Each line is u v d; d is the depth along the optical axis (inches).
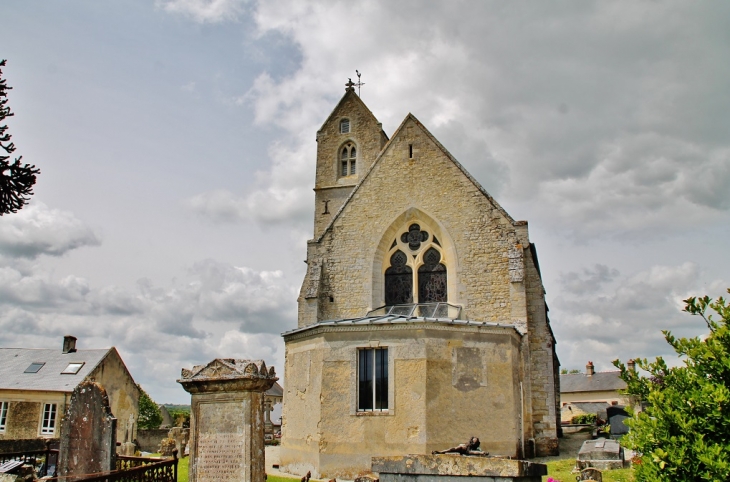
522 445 908.6
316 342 870.4
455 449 550.0
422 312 1106.7
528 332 1042.7
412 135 1228.5
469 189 1159.6
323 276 1191.6
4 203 618.5
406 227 1198.3
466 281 1109.1
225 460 535.8
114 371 1815.9
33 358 1841.8
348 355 840.9
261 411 550.9
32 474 665.0
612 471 778.2
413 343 824.9
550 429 994.7
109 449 559.8
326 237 1214.9
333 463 805.2
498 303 1080.2
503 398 853.8
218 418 547.8
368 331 842.8
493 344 870.4
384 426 803.4
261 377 545.6
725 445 335.9
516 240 1101.7
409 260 1174.3
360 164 1603.1
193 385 557.0
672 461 337.1
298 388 890.7
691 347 375.6
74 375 1712.6
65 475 568.1
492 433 830.5
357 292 1168.8
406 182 1201.4
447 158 1190.3
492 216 1131.3
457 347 841.5
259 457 538.0
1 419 1624.0
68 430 578.2
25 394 1642.5
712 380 361.1
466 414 820.0
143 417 2386.8
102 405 573.3
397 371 818.8
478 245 1122.7
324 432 821.9
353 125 1637.6
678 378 371.6
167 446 1212.5
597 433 1350.9
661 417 353.4
